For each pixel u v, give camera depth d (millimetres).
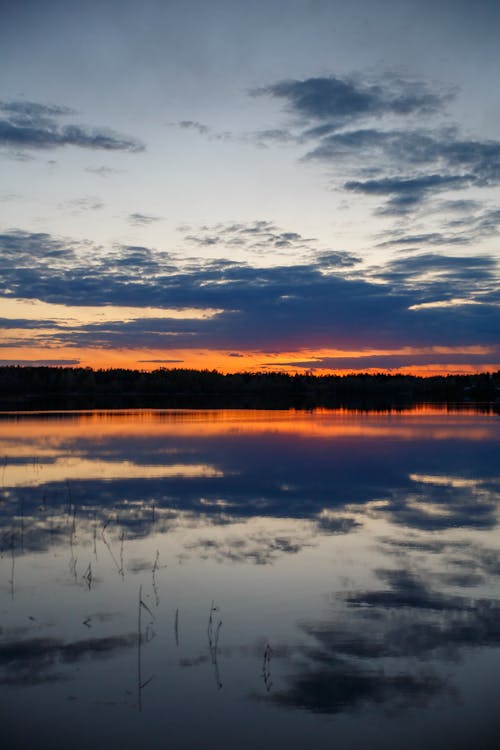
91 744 6055
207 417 51469
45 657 7707
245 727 6336
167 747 6055
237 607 9273
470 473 21125
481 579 10430
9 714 6543
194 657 7738
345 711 6633
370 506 15977
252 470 21812
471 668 7457
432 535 13172
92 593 9820
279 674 7328
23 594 9758
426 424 43719
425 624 8648
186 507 15852
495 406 78062
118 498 16969
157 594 9781
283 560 11477
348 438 33250
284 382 136375
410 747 6043
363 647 7988
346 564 11234
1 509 15648
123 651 7883
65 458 24812
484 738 6176
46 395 115438
